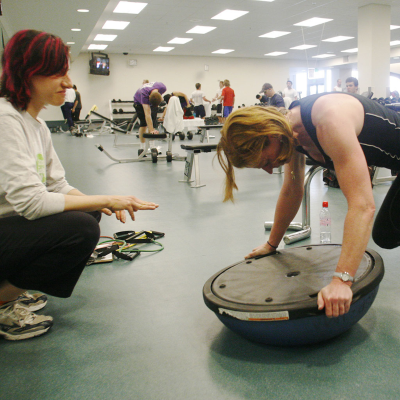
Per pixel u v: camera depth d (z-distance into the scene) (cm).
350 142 96
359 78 955
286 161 105
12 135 109
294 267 131
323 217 227
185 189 378
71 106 1202
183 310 144
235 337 125
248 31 1172
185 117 854
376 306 139
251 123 98
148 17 982
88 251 124
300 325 106
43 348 123
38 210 112
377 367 105
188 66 1659
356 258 100
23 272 120
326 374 103
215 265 187
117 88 1577
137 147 809
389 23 926
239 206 304
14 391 103
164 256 202
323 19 1041
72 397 100
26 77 111
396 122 114
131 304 151
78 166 553
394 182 138
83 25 920
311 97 108
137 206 125
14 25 914
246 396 97
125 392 101
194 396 98
